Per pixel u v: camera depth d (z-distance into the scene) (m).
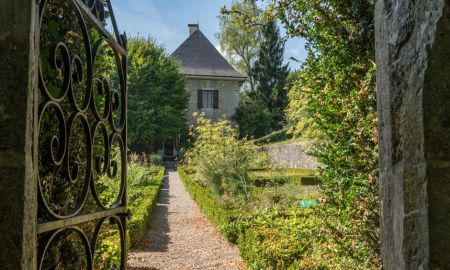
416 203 1.15
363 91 2.87
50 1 2.01
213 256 6.76
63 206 2.22
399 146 1.24
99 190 2.92
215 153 11.48
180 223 9.79
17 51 1.20
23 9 1.21
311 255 3.86
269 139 29.69
